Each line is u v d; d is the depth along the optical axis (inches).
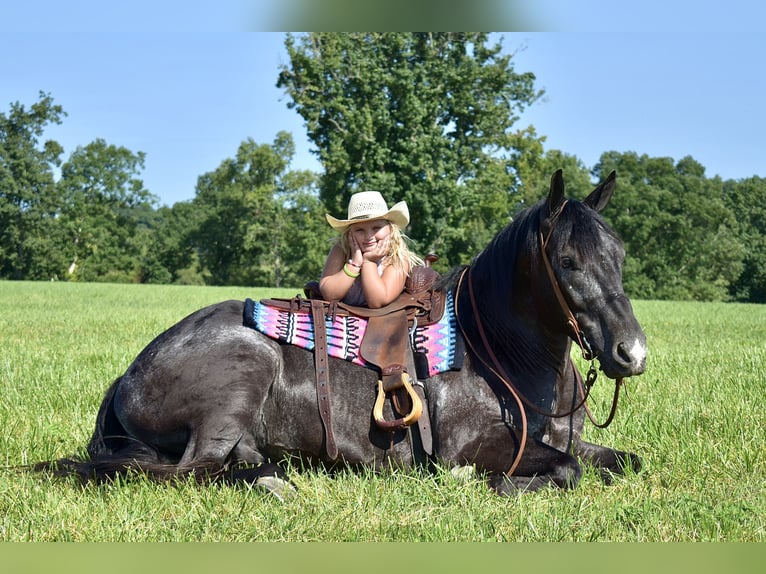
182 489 171.2
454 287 199.5
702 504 162.4
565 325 176.2
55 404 277.7
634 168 2977.4
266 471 175.3
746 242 3107.8
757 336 603.5
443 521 155.2
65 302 1085.8
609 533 151.2
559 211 175.2
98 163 3329.2
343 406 183.9
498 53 1819.6
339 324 190.7
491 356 185.3
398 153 1724.9
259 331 189.6
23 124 3034.0
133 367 191.9
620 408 268.1
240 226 3203.7
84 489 172.6
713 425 238.2
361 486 173.8
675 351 462.3
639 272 2810.0
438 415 182.2
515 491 174.1
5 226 2965.1
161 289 1739.7
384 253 196.7
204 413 180.1
